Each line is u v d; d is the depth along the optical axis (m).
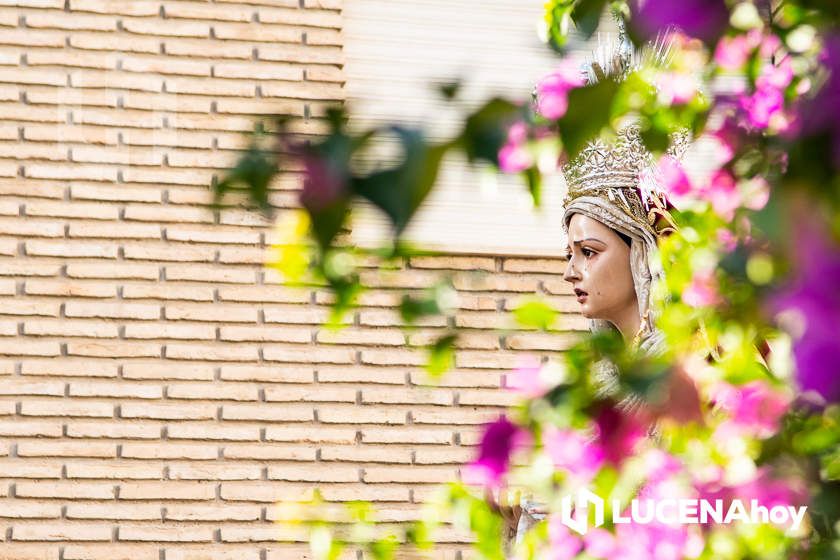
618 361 1.65
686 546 2.40
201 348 9.84
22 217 9.74
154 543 9.59
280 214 8.31
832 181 1.13
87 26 9.98
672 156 3.60
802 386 1.16
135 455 9.65
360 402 9.97
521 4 10.36
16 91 9.84
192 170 9.98
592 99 1.26
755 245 1.56
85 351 9.68
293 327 9.97
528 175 1.40
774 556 2.09
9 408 9.52
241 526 9.71
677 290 2.76
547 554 2.85
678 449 2.39
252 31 10.19
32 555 9.41
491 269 10.13
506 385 10.09
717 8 1.24
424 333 10.06
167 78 10.04
